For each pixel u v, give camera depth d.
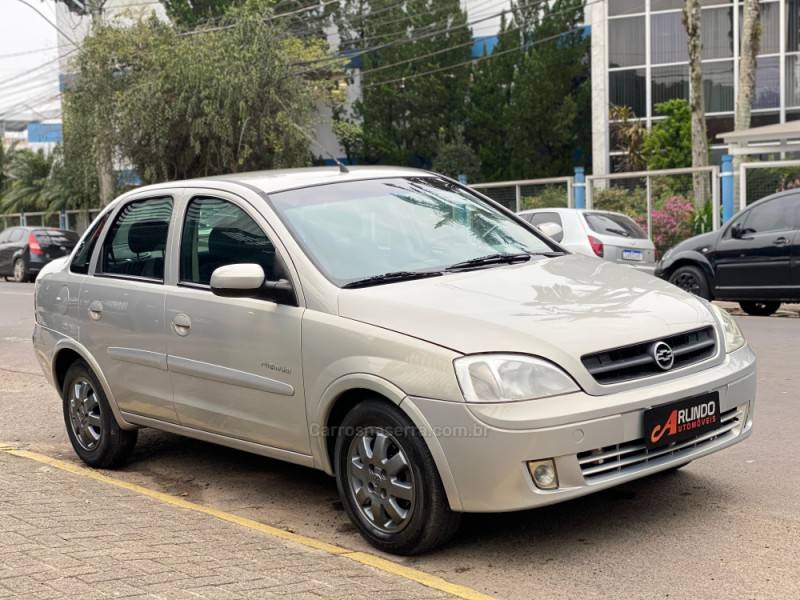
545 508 5.04
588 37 34.31
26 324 15.66
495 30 36.50
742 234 13.29
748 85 21.05
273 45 28.41
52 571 3.96
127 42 29.62
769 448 6.09
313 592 3.79
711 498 5.12
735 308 15.06
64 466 6.09
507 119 34.34
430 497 4.22
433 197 5.71
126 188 31.91
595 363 4.17
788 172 18.75
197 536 4.55
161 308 5.53
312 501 5.50
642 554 4.36
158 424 5.74
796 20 30.62
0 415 8.19
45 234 28.52
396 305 4.45
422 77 35.81
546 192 22.33
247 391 5.03
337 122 36.97
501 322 4.23
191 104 27.50
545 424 3.98
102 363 6.02
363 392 4.50
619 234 15.90
